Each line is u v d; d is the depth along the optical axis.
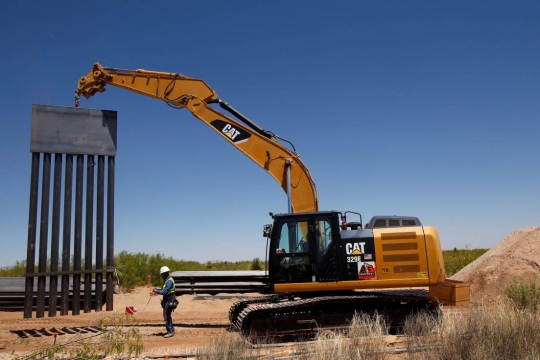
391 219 10.89
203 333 11.46
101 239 12.64
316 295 10.68
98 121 12.83
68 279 12.35
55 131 12.34
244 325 10.02
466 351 6.96
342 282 10.12
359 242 10.25
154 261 24.00
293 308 10.09
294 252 10.32
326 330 9.47
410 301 10.43
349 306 10.40
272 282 10.28
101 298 12.55
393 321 10.27
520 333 7.46
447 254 29.28
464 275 17.28
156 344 10.13
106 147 12.83
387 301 10.38
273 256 10.37
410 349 7.53
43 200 12.16
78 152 12.52
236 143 12.39
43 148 12.17
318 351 7.44
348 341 7.74
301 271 10.23
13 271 21.05
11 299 15.02
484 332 7.51
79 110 12.66
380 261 10.16
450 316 8.94
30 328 11.80
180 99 12.82
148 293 19.64
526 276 15.09
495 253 16.88
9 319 13.02
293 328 10.03
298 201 11.97
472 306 10.45
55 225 12.24
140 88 12.94
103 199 12.78
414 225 10.91
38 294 12.20
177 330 11.93
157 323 13.00
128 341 8.20
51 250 12.20
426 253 10.15
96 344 8.25
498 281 15.34
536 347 7.15
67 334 11.06
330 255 10.23
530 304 10.63
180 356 8.44
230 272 15.46
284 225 10.46
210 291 15.28
